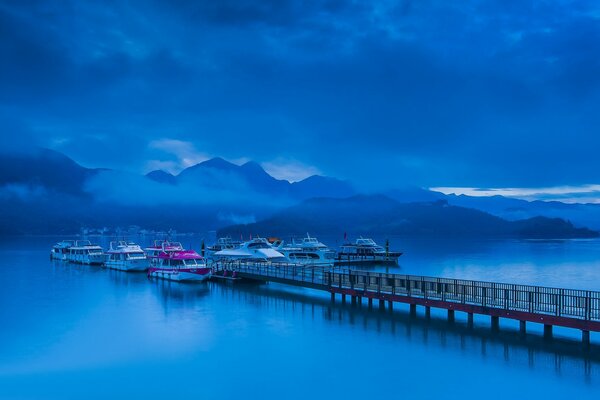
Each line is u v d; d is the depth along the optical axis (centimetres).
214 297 6862
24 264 12644
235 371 3812
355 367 3847
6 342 4625
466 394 3322
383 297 5466
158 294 7244
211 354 4212
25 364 4016
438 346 4269
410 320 5144
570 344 4225
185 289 7675
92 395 3419
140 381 3644
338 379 3625
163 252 9638
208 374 3759
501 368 3738
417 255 16488
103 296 7144
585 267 11956
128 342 4597
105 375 3762
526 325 4875
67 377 3728
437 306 4928
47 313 5931
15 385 3584
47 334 4906
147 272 10200
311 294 6894
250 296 6888
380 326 4962
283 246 14000
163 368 3900
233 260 9425
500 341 4350
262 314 5650
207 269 8325
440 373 3678
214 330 4975
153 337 4753
